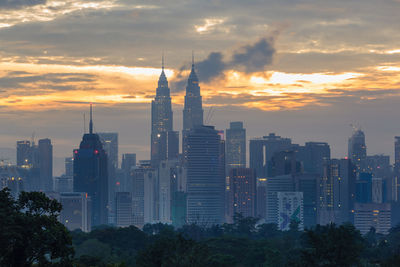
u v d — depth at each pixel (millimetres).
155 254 187750
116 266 141125
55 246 124125
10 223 119812
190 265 188000
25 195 128000
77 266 131000
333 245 174625
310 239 179625
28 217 123750
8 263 121938
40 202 128250
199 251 194750
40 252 124562
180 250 190500
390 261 192750
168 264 184875
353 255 176625
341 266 175000
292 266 182875
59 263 126062
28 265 123625
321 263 186500
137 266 188125
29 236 122375
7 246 120312
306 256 178375
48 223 125500
